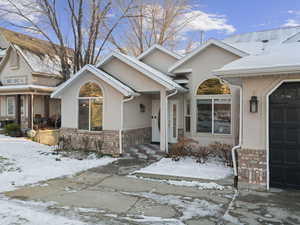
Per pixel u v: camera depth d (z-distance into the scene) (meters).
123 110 10.67
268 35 15.13
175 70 11.35
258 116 6.24
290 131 5.98
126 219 4.49
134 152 10.78
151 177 7.29
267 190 6.04
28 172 7.83
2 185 6.53
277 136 6.12
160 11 22.56
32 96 16.45
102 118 11.03
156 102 13.20
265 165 6.16
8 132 16.05
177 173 7.63
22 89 16.05
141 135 12.23
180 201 5.39
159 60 13.48
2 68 19.11
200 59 10.84
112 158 9.99
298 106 5.90
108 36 20.38
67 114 11.91
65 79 19.23
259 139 6.23
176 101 11.75
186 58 10.87
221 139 10.34
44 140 15.78
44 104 19.44
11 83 18.73
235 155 6.97
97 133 11.12
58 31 19.08
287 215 4.66
